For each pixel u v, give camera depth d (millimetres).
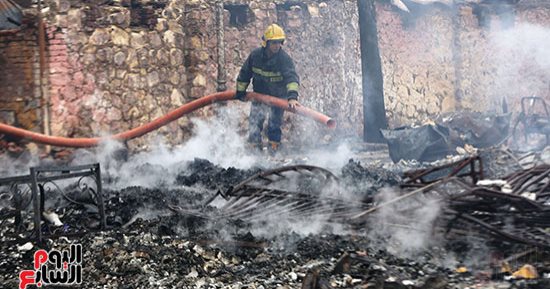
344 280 3820
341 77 15281
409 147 10391
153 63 12102
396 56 16406
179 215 5117
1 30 10383
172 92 12461
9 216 5656
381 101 12961
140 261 4176
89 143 9773
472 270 3953
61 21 10609
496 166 7082
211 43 13062
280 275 3979
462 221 4250
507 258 4043
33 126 10367
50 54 10500
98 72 11117
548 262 3955
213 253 4344
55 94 10508
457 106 18062
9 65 10398
